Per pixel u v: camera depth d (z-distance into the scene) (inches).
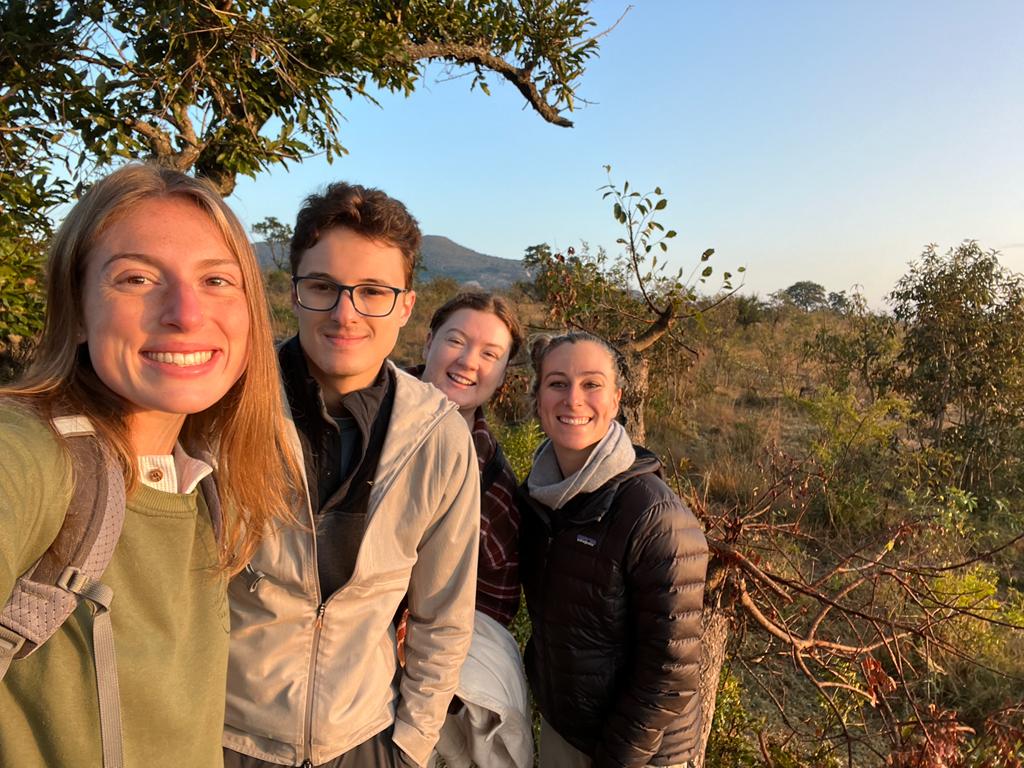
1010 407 176.7
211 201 25.8
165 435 27.4
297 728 35.7
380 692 38.8
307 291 36.7
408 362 266.2
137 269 24.1
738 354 279.6
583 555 45.4
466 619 40.6
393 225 36.6
